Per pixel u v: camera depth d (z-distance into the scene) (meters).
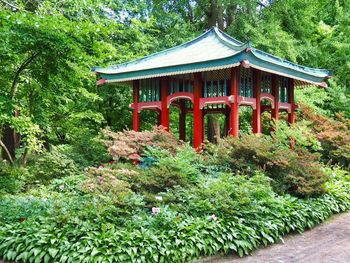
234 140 8.16
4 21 7.08
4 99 8.16
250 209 6.19
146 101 11.45
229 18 17.95
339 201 8.20
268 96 10.87
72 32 7.71
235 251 5.71
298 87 14.28
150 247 5.10
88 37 7.97
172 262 5.12
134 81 11.67
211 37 11.77
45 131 14.05
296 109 12.88
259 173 7.41
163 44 16.50
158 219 5.65
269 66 9.92
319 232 6.77
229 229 5.82
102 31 8.33
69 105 14.09
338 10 19.00
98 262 4.87
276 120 10.20
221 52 9.95
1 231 5.65
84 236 5.25
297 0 16.48
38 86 9.51
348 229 6.88
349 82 18.83
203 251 5.49
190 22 18.23
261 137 8.62
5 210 6.52
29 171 10.70
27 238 5.38
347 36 18.69
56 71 8.58
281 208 6.64
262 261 5.45
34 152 14.70
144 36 15.75
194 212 6.02
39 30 7.29
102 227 5.28
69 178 9.66
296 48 16.47
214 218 5.79
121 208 5.89
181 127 13.20
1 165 10.72
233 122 9.42
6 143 13.34
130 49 15.95
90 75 12.21
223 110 13.00
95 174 7.93
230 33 16.30
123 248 5.05
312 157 8.04
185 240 5.36
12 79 9.27
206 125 18.69
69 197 7.93
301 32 17.47
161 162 7.39
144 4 16.88
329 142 11.20
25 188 9.80
